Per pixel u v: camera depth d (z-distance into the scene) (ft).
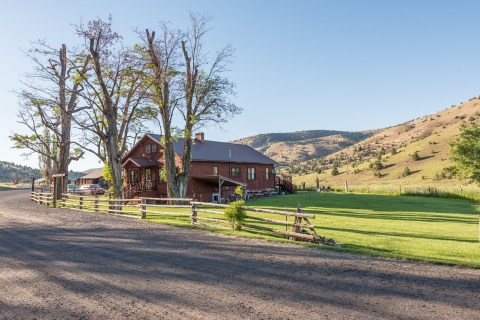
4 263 31.40
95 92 91.35
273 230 45.01
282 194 156.25
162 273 27.22
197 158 122.93
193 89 102.58
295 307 19.94
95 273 27.50
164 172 118.52
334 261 30.66
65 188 116.88
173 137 100.83
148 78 94.99
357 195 146.72
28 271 28.48
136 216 68.39
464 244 40.60
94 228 52.54
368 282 24.43
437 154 372.58
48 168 148.56
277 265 29.25
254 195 135.54
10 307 20.77
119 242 40.45
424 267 28.68
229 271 27.53
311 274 26.48
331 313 19.02
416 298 21.17
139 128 114.73
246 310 19.61
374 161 426.92
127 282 25.09
